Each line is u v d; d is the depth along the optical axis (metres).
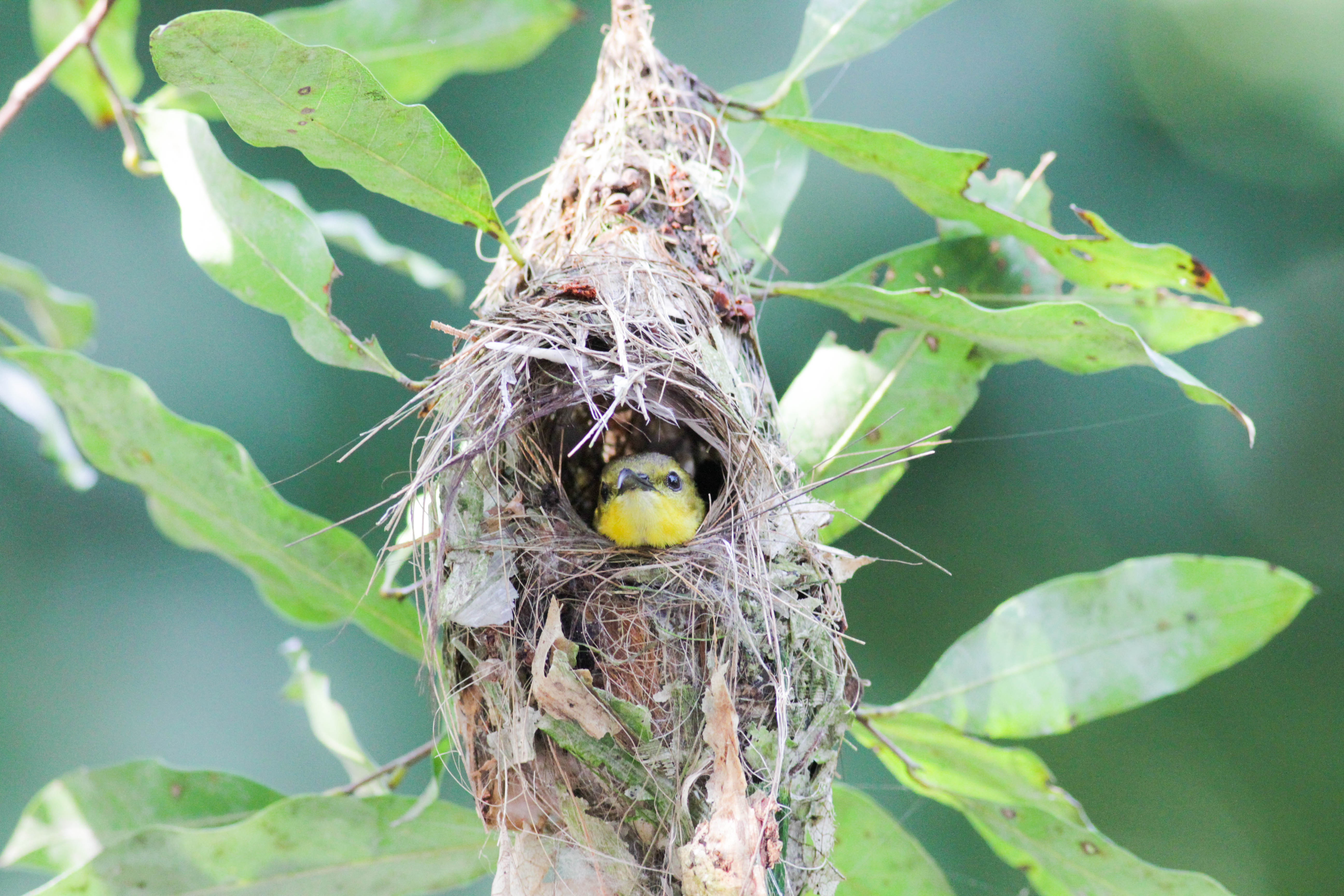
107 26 5.55
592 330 4.09
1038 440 7.48
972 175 4.98
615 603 3.95
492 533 4.04
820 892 3.76
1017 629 4.73
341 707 4.97
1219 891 4.32
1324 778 7.14
